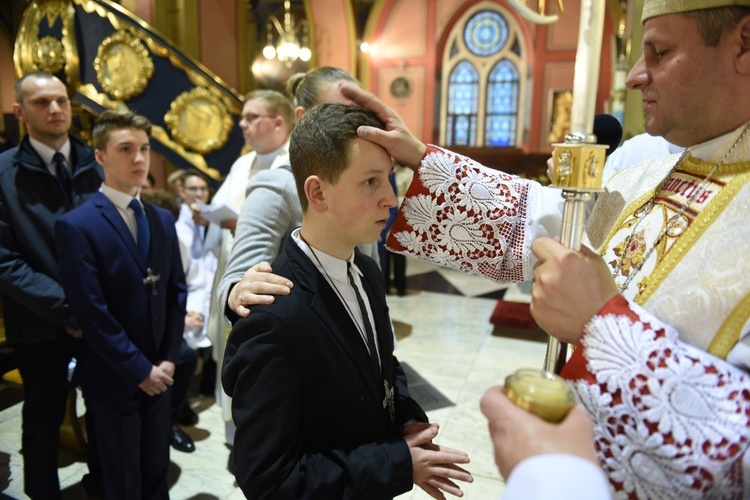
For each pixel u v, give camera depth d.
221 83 4.83
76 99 4.85
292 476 0.93
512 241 1.14
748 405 0.63
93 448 2.36
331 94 1.57
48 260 2.17
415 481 1.03
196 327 3.13
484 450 2.77
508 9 12.16
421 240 1.19
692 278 0.76
